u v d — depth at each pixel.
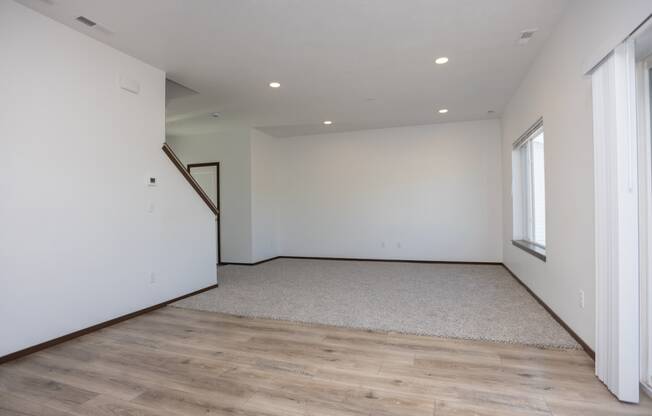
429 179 6.05
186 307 3.45
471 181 5.83
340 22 2.64
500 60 3.35
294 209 6.92
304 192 6.87
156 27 2.67
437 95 4.39
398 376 1.99
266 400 1.75
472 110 5.13
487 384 1.88
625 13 1.67
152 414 1.64
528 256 3.85
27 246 2.34
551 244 2.96
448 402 1.71
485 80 3.89
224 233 6.22
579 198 2.34
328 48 3.07
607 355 1.81
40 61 2.44
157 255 3.43
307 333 2.71
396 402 1.72
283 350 2.38
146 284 3.29
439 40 2.95
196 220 4.01
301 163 6.87
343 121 5.71
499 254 5.71
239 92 4.19
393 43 2.99
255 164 6.20
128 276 3.10
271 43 2.96
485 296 3.72
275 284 4.45
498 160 5.68
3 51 2.23
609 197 1.81
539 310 3.18
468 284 4.32
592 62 1.93
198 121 5.58
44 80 2.46
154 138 3.41
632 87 1.73
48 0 2.27
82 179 2.71
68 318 2.59
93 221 2.80
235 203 6.16
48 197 2.48
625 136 1.74
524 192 4.64
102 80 2.89
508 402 1.70
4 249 2.22
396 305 3.43
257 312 3.26
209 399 1.77
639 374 1.80
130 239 3.13
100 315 2.84
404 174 6.20
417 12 2.51
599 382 1.88
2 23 2.23
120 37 2.81
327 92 4.23
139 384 1.93
